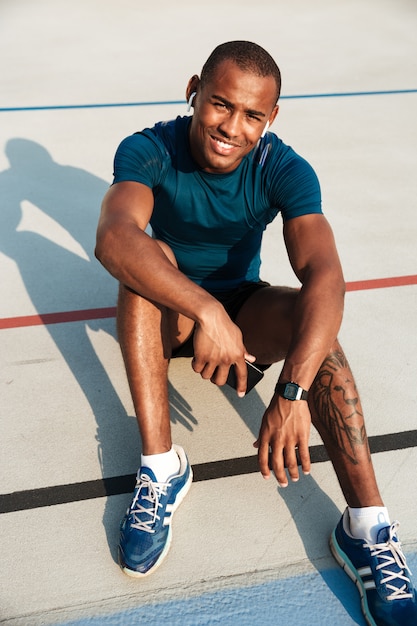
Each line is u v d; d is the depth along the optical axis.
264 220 1.97
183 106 4.97
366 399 2.30
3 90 5.21
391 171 4.06
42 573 1.70
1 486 1.93
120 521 1.85
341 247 3.24
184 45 6.62
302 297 1.70
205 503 1.91
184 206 1.90
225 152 1.75
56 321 2.65
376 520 1.67
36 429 2.13
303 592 1.69
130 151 1.84
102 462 2.02
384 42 6.93
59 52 6.26
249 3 8.62
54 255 3.10
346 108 5.07
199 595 1.67
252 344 2.00
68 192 3.68
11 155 4.07
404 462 2.06
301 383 1.61
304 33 7.20
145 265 1.63
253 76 1.65
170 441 1.83
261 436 1.66
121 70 5.79
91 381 2.34
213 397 2.29
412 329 2.67
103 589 1.67
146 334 1.74
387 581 1.59
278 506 1.91
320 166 4.09
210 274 2.07
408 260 3.15
